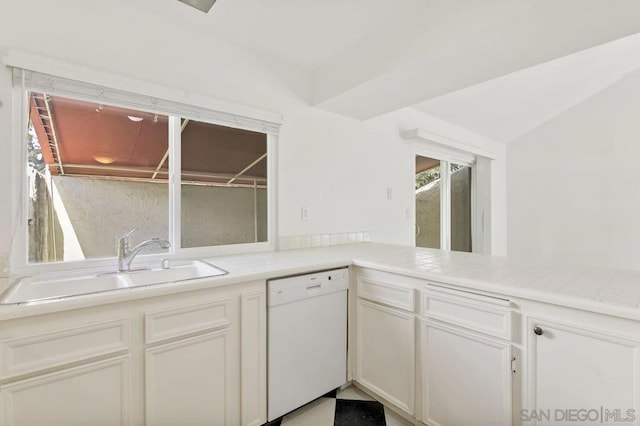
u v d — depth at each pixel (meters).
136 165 1.77
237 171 2.13
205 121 1.91
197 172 1.97
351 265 1.87
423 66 1.67
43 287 1.32
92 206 1.65
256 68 1.99
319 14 1.62
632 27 1.31
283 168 2.27
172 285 1.23
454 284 1.36
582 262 3.73
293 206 2.33
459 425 1.35
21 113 1.37
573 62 2.68
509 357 1.19
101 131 1.65
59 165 1.54
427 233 3.54
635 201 3.37
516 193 4.27
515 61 1.61
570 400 1.05
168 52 1.66
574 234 3.79
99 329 1.10
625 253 3.44
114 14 1.51
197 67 1.76
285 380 1.58
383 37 1.76
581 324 1.03
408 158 3.22
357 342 1.84
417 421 1.56
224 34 1.80
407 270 1.54
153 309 1.21
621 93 3.41
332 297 1.77
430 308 1.46
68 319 1.04
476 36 1.38
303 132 2.37
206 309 1.34
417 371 1.52
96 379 1.09
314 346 1.69
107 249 1.70
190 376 1.30
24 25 1.32
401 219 3.15
